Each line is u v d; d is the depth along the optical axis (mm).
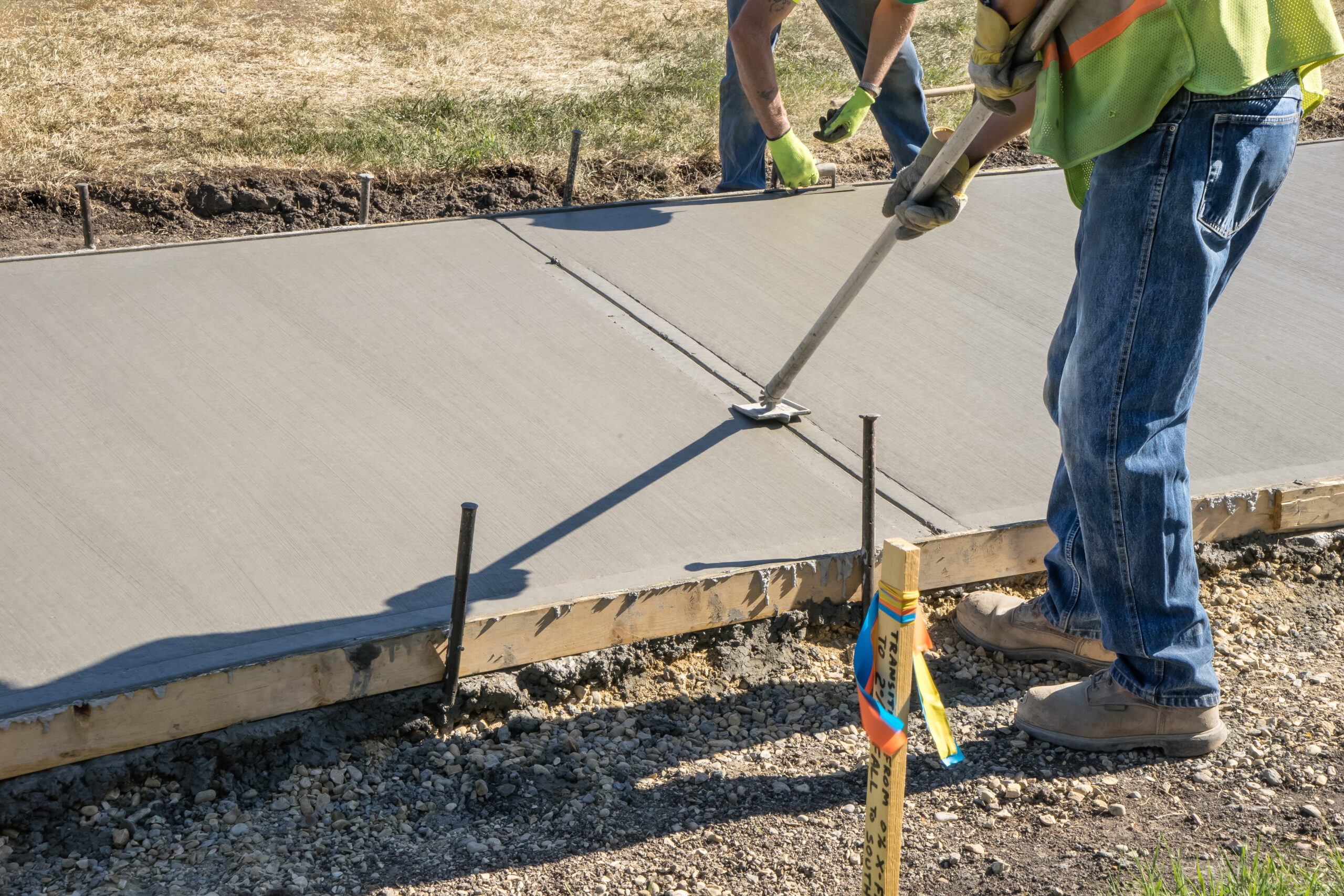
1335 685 3066
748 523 3273
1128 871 2438
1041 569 3383
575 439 3639
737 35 5254
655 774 2734
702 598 3021
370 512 3244
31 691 2516
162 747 2580
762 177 6160
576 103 7719
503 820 2584
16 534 3074
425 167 6762
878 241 3188
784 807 2645
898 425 3797
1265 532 3510
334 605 2867
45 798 2465
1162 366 2531
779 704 2980
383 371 3955
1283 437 3762
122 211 6172
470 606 2869
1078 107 2516
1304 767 2771
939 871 2457
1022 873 2445
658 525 3246
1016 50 2518
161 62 8070
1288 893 2270
